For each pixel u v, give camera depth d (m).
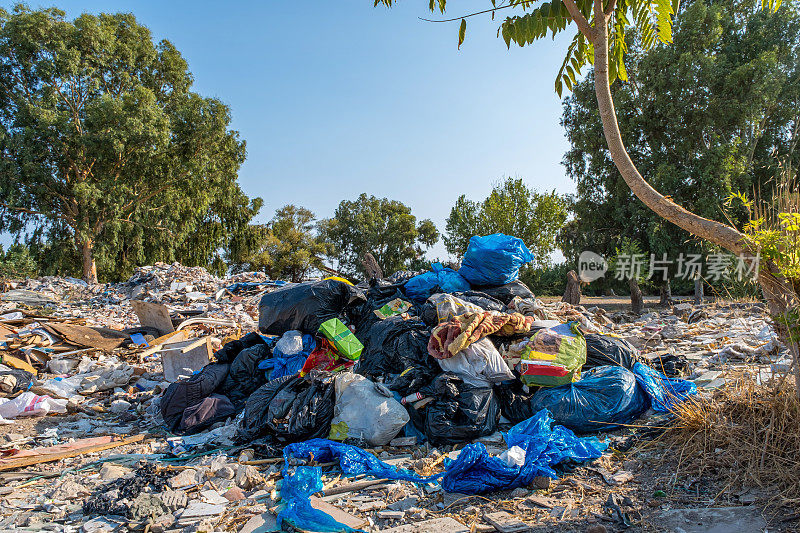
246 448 5.12
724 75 22.84
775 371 4.29
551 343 5.41
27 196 27.86
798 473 3.43
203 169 33.34
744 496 3.45
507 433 4.76
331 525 3.53
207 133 32.62
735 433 3.94
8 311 12.38
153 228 32.47
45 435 6.03
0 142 26.88
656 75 23.58
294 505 3.79
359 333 6.76
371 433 4.93
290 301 6.89
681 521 3.26
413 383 5.22
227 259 41.50
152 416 6.49
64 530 3.78
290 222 49.94
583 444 4.39
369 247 52.28
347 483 4.25
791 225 2.97
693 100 23.56
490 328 5.62
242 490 4.26
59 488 4.46
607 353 5.58
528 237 32.62
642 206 23.61
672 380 5.66
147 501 4.03
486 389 5.09
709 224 3.05
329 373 5.55
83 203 28.28
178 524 3.75
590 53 3.78
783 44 24.28
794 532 2.98
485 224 33.28
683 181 23.25
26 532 3.75
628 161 3.19
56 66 28.30
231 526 3.69
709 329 9.27
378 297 7.25
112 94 31.97
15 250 29.17
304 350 6.52
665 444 4.38
